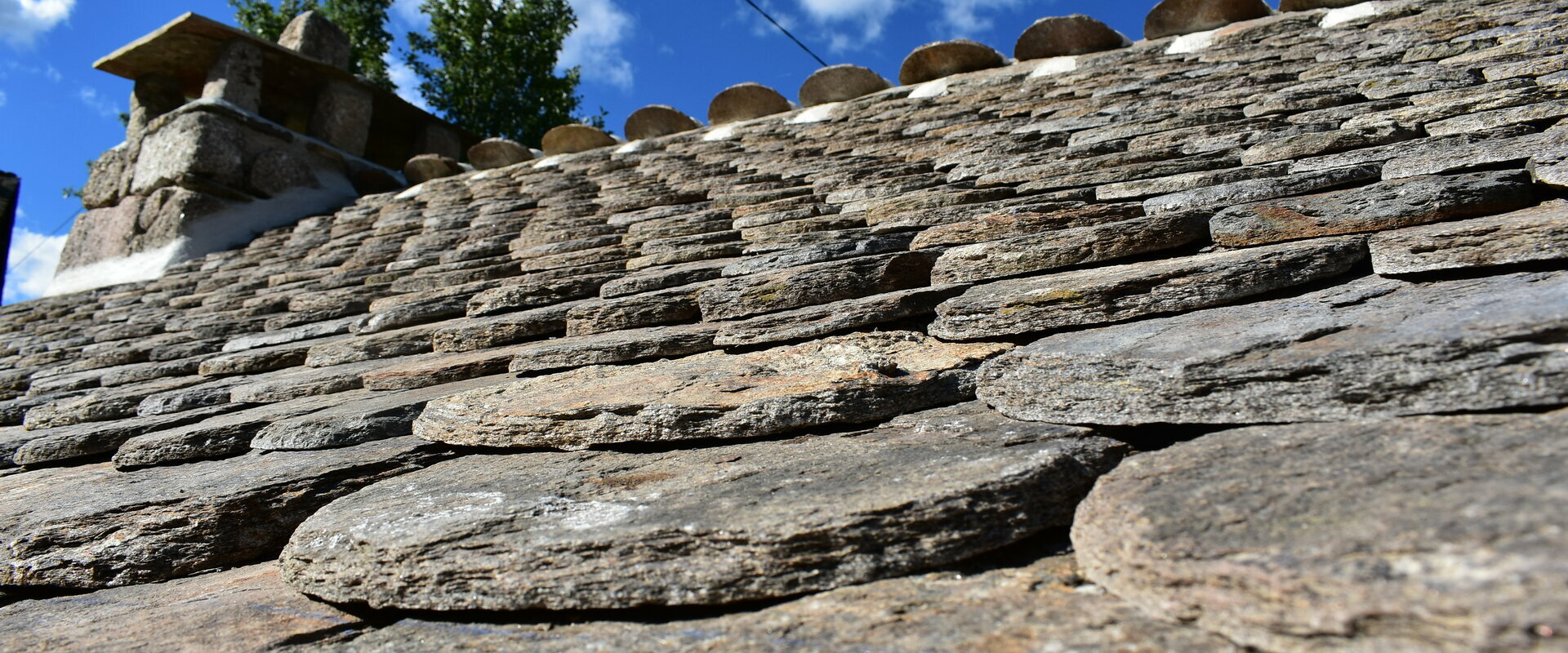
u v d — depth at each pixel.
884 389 2.19
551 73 17.75
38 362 5.90
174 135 8.52
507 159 9.25
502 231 6.23
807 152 6.33
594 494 1.89
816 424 2.13
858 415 2.15
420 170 9.48
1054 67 6.91
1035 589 1.40
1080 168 4.11
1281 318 1.96
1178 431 1.79
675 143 7.99
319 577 1.85
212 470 2.69
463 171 9.55
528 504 1.84
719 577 1.51
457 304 4.66
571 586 1.58
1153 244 2.81
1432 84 4.15
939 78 7.73
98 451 3.44
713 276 3.86
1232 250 2.67
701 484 1.85
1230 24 6.73
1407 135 3.53
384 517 1.92
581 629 1.55
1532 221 2.05
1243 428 1.65
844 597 1.46
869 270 3.15
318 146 9.46
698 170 6.59
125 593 2.18
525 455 2.36
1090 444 1.75
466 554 1.68
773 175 5.79
